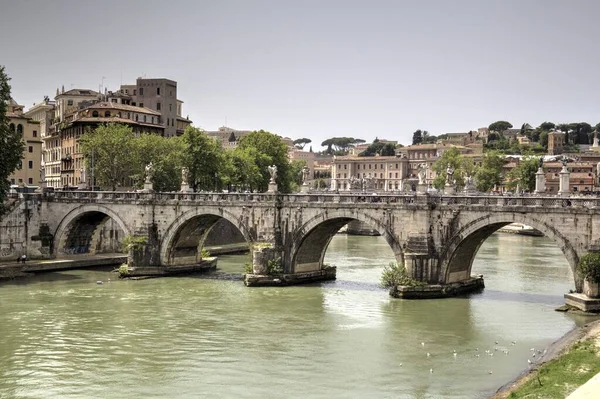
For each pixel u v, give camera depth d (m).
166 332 52.81
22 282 74.69
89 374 42.94
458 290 65.62
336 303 62.78
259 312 59.41
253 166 128.50
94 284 73.56
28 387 40.72
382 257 97.69
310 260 75.50
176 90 154.12
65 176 135.38
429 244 64.31
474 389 39.34
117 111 130.25
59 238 87.69
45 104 173.38
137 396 39.22
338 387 40.28
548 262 90.06
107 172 105.25
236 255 101.25
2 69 76.94
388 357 46.03
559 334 50.53
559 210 57.28
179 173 106.88
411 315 57.50
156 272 79.38
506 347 47.75
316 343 49.56
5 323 55.41
